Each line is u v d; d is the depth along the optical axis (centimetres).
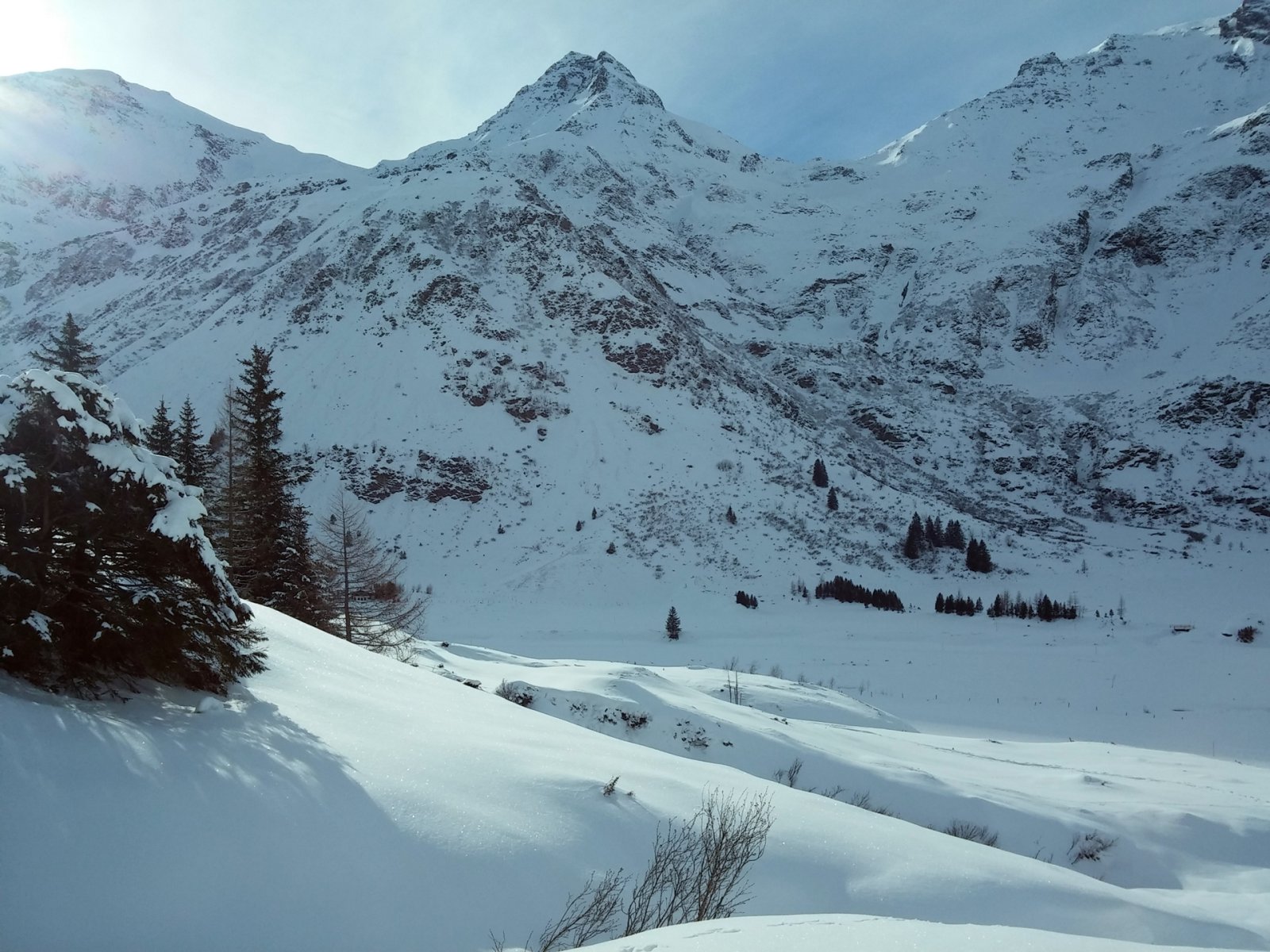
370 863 567
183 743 661
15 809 512
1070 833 1700
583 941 545
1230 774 2916
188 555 836
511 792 715
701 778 919
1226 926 858
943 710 4516
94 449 787
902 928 389
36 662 700
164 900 488
